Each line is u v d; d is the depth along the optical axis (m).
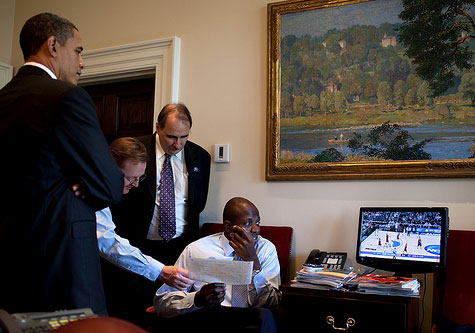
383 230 2.24
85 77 3.32
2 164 1.37
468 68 2.34
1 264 1.32
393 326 1.79
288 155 2.65
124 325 0.74
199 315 1.76
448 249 2.16
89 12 3.40
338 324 1.88
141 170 1.82
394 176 2.39
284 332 1.96
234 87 2.86
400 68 2.48
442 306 2.10
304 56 2.69
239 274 1.74
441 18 2.42
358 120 2.53
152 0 3.20
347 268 2.21
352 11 2.62
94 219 1.47
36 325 0.87
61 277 1.34
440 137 2.35
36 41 1.57
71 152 1.38
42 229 1.34
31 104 1.40
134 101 3.33
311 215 2.57
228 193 2.78
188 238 2.53
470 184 2.28
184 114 2.38
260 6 2.87
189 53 3.02
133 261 1.83
